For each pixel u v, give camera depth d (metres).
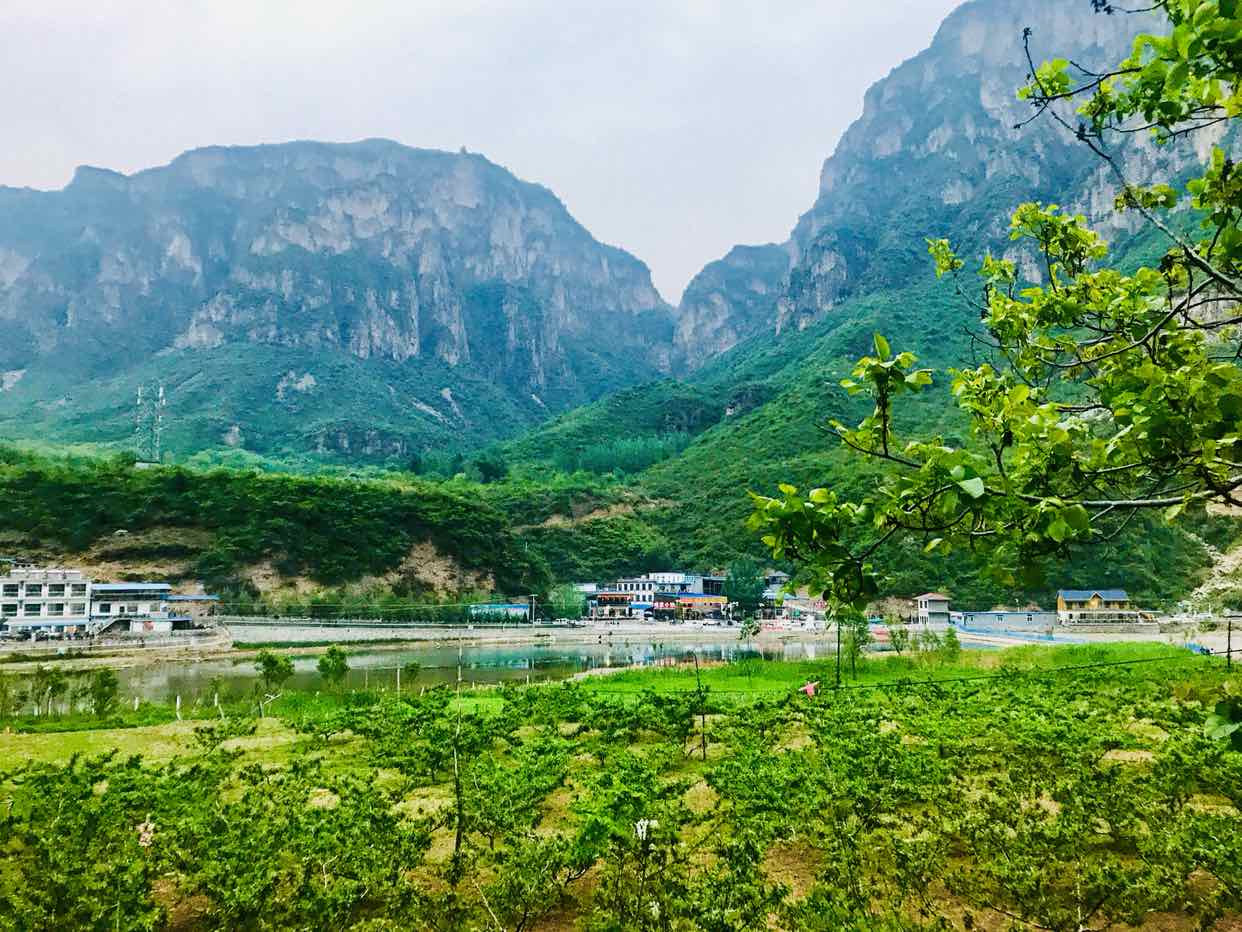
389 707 25.59
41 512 102.50
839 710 21.92
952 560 111.94
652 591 129.75
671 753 19.41
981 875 10.67
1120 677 32.62
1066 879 11.08
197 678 57.06
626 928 9.16
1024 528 5.02
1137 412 4.77
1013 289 7.86
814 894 9.72
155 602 89.44
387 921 9.46
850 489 111.75
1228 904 9.75
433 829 12.02
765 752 17.30
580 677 50.16
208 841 10.73
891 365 4.94
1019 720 18.77
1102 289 7.29
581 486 172.50
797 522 5.02
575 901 11.43
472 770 14.50
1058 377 7.30
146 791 13.07
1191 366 4.93
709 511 160.25
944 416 146.25
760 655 80.88
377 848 10.88
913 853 10.55
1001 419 5.71
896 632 55.22
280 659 43.84
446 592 115.69
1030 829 10.88
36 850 10.93
